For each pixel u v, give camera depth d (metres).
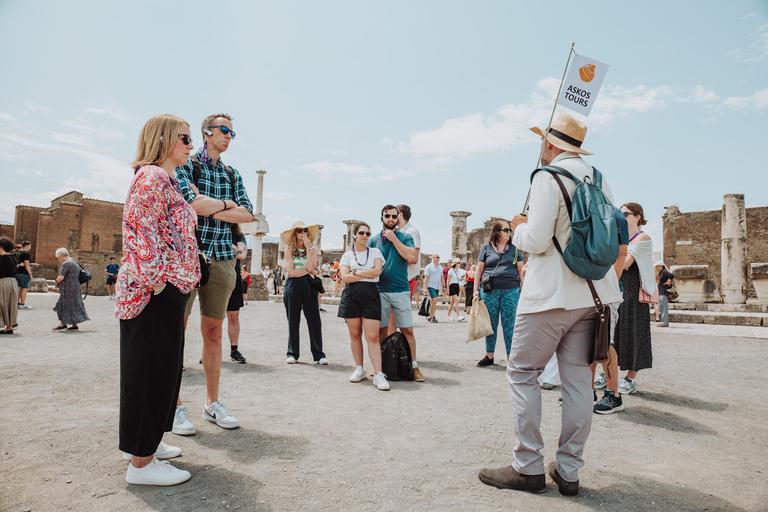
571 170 2.75
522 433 2.67
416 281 11.84
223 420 3.58
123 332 2.56
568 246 2.54
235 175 3.99
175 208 2.64
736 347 8.39
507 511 2.39
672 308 19.14
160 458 2.91
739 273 18.72
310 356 7.13
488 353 6.41
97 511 2.27
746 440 3.57
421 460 3.05
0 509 2.25
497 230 6.34
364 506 2.40
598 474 2.91
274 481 2.67
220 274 3.58
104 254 26.17
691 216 29.31
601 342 2.60
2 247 8.70
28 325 10.22
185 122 2.86
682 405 4.56
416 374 5.46
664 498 2.58
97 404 4.13
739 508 2.47
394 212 5.63
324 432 3.56
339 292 21.17
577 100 3.84
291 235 6.53
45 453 2.99
